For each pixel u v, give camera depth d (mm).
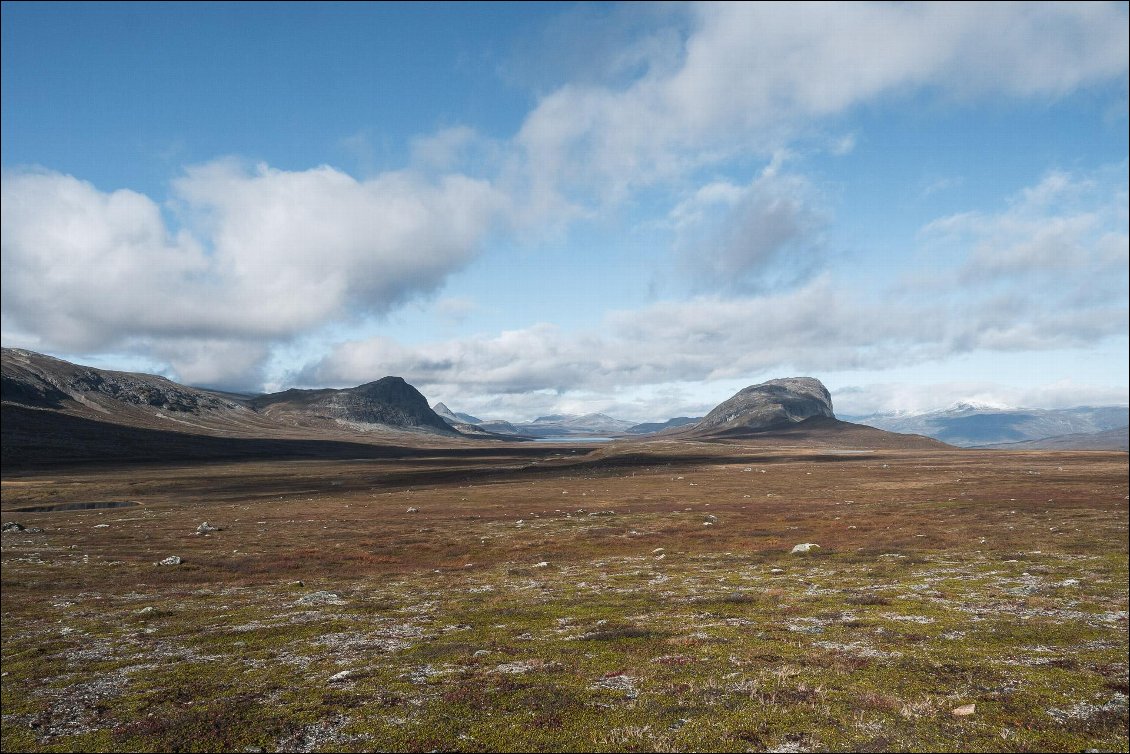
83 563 56750
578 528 75562
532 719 18047
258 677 23547
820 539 61281
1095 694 19172
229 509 109062
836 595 35500
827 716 17703
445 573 50156
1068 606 31078
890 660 22875
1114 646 24359
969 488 111688
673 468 199250
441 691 20828
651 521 80562
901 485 125812
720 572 45812
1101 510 72438
